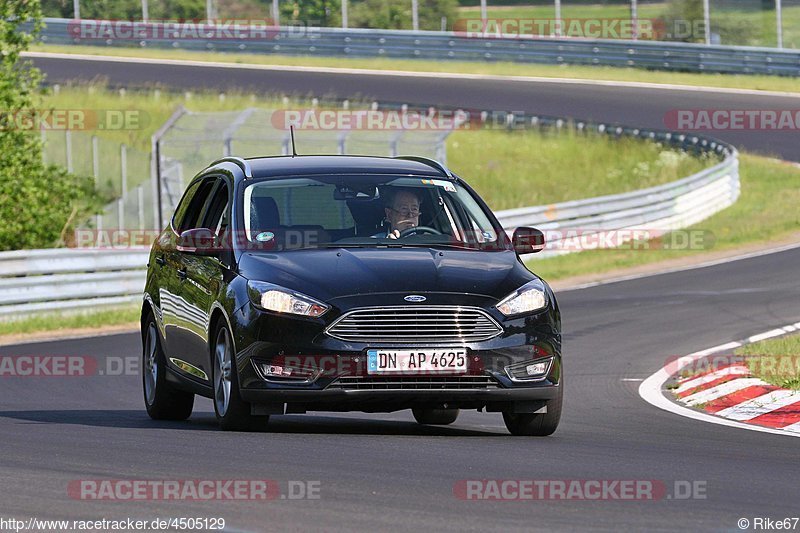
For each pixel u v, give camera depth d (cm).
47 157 12231
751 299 6850
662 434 3147
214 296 3070
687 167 13412
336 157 3509
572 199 12738
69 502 2077
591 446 2828
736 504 2111
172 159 11075
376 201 3256
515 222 8975
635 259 9125
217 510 2006
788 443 2958
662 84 16788
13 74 9044
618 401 3934
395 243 3155
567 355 5138
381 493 2148
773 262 8594
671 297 7088
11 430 3088
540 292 3008
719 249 9525
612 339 5575
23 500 2095
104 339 5891
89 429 3108
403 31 18038
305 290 2894
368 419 3669
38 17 9094
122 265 7081
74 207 10012
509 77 17238
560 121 14600
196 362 3238
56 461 2511
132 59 18350
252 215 3191
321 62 18100
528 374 2928
